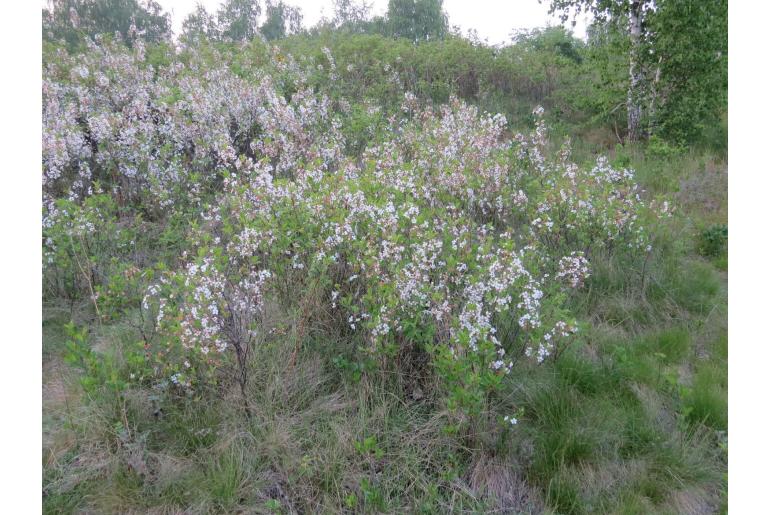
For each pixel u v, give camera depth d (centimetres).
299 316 341
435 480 272
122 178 547
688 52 795
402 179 434
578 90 1021
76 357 272
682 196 658
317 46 1212
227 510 252
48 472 261
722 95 847
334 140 597
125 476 262
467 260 346
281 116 583
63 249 388
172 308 306
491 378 268
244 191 397
